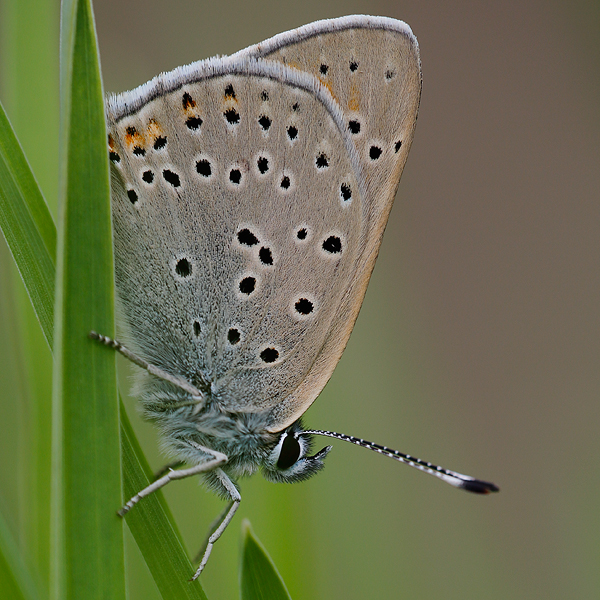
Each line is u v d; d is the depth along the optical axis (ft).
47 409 0.58
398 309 0.72
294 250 0.59
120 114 0.58
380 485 0.64
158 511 0.57
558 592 0.65
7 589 0.56
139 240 0.59
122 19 0.72
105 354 0.56
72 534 0.56
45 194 0.59
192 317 0.59
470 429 0.69
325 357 0.60
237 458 0.60
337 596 0.62
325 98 0.59
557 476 0.67
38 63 0.59
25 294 0.58
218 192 0.59
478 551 0.65
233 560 0.61
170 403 0.59
